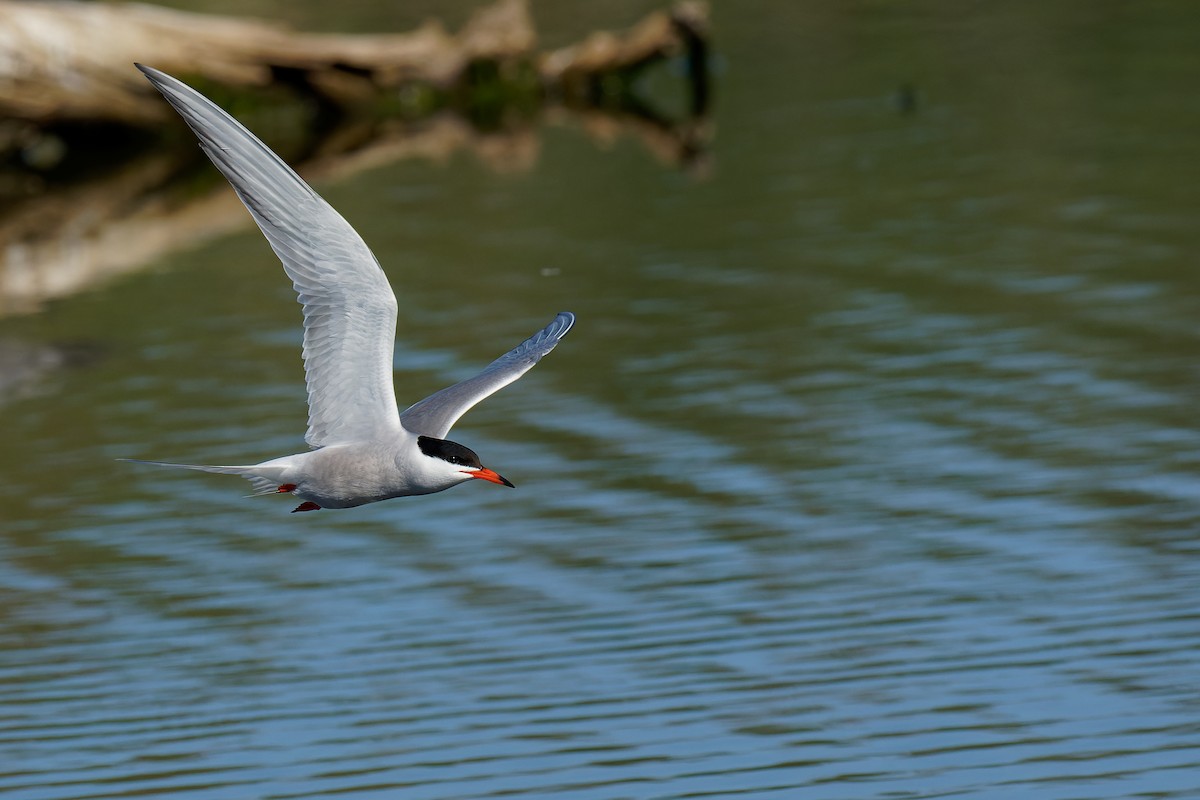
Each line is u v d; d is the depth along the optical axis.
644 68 35.41
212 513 15.51
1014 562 13.43
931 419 16.56
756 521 14.53
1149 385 16.97
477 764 10.97
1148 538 13.64
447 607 13.30
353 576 14.01
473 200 26.94
